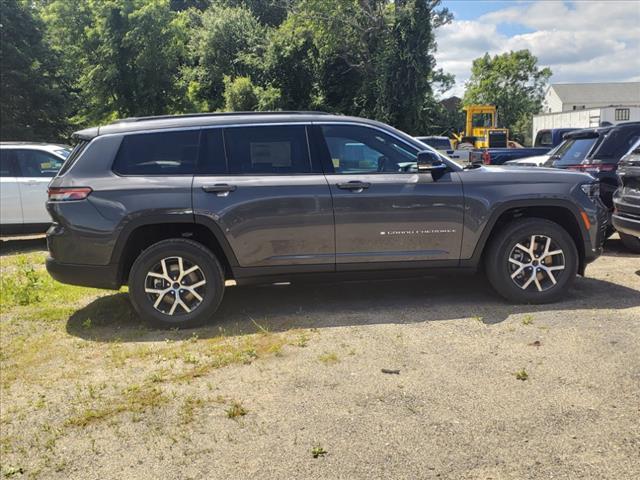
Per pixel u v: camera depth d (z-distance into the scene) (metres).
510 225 5.26
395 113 36.84
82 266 4.93
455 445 2.97
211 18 44.78
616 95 90.56
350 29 40.00
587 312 4.99
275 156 5.10
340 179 5.05
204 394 3.69
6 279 6.99
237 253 4.96
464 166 5.48
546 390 3.53
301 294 5.96
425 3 35.31
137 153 5.02
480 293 5.73
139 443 3.16
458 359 4.06
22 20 28.73
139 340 4.77
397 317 5.06
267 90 40.44
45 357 4.46
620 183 6.71
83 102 34.62
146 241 5.21
